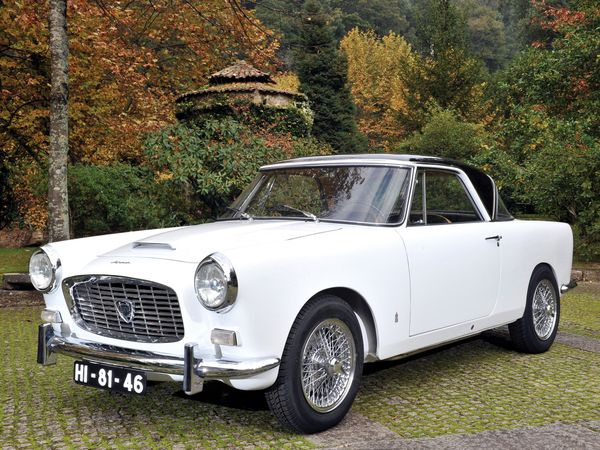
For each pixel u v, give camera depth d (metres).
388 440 3.61
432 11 35.47
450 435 3.68
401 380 4.95
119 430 3.82
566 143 11.86
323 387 3.77
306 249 3.67
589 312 8.08
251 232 4.07
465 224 4.95
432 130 23.67
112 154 14.38
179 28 13.73
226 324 3.36
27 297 8.55
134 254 3.90
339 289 3.86
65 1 8.23
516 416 4.08
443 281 4.54
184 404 4.33
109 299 3.79
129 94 14.16
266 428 3.84
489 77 35.41
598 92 12.73
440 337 4.57
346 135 33.28
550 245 5.89
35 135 13.01
